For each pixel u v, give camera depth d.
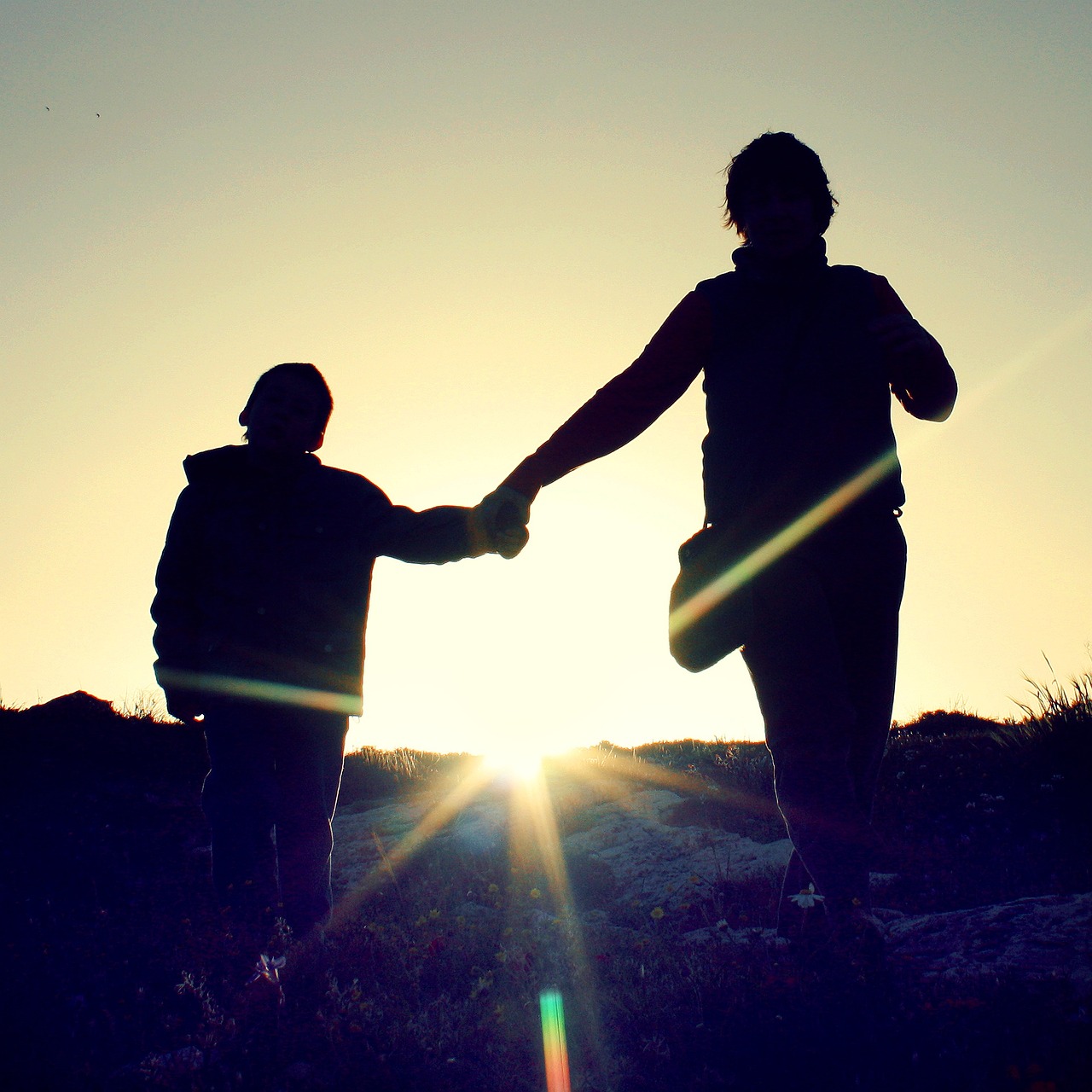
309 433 4.44
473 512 3.18
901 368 3.00
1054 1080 2.20
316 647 4.06
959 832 6.79
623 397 3.12
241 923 3.59
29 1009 3.22
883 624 3.08
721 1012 2.79
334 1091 2.62
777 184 3.13
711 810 9.02
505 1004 3.20
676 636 3.00
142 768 10.16
